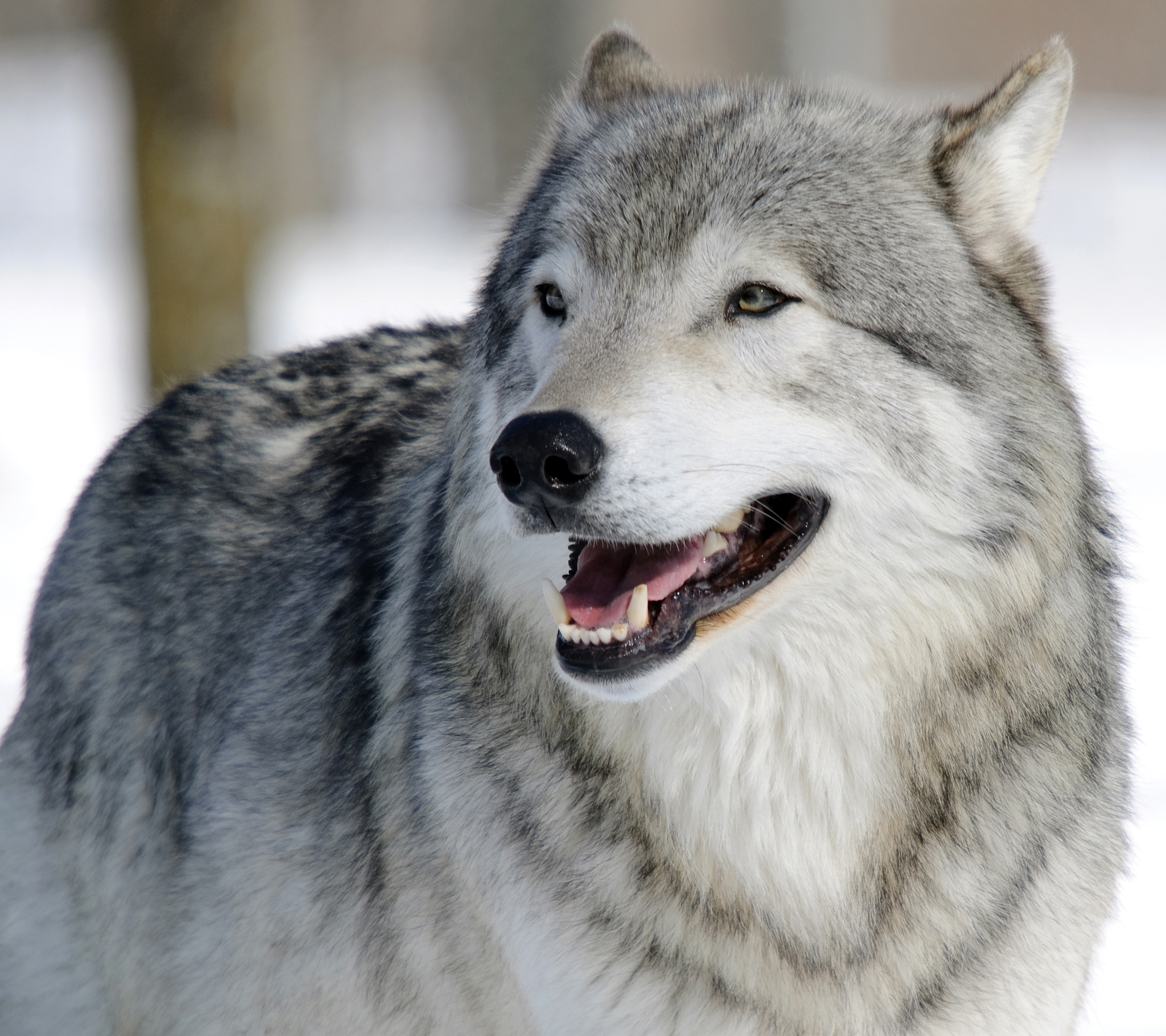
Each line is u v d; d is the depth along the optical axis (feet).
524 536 37.86
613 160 42.34
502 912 38.99
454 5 340.39
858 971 38.24
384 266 257.14
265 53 108.06
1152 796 70.90
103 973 51.37
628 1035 38.01
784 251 39.04
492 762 39.78
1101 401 160.86
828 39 142.51
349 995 43.91
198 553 50.83
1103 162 347.15
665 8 323.57
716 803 39.04
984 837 38.52
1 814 53.57
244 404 53.72
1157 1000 54.75
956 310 40.04
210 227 106.83
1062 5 400.67
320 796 45.14
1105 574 42.32
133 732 50.67
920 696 39.24
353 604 46.52
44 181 350.84
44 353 198.49
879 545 39.06
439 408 49.80
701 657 38.91
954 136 41.27
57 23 407.85
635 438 36.86
